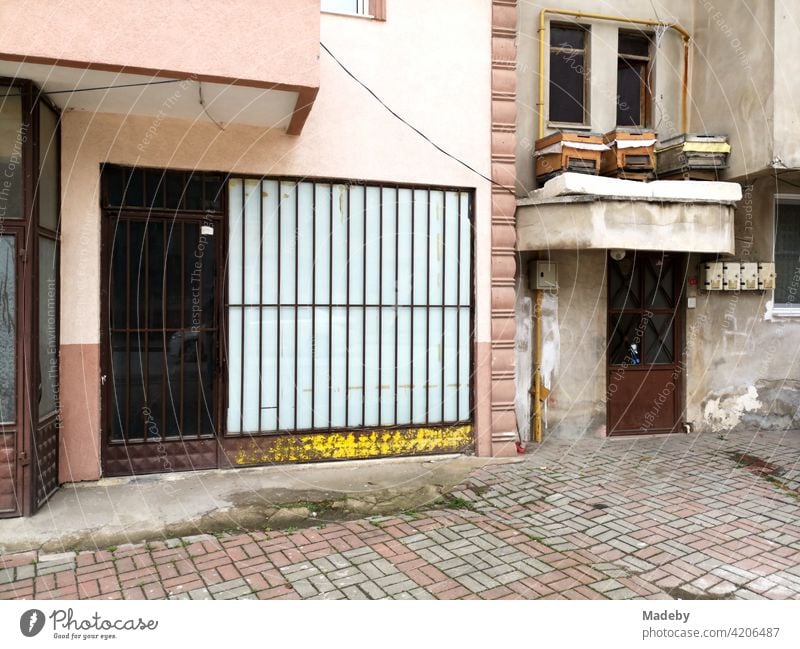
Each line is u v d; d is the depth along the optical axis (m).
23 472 3.95
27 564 3.42
